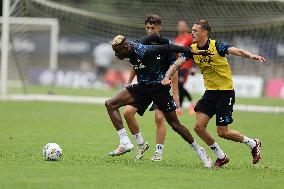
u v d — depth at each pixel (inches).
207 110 1430.9
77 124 2391.7
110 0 3193.9
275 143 1968.5
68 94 3890.3
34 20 3334.2
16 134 2054.6
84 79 4530.0
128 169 1362.0
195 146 1459.2
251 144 1469.0
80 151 1689.2
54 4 3228.3
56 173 1278.3
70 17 3508.9
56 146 1449.3
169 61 1470.2
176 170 1379.2
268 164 1556.3
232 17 3061.0
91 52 5103.3
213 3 3036.4
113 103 1473.9
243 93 4170.8
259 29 3523.6
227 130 1449.3
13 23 3321.9
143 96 1471.5
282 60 3939.5
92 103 3395.7
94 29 3521.2
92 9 3235.7
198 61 1418.6
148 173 1321.4
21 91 3909.9
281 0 2837.1
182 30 2256.4
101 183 1195.9
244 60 4158.5
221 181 1262.3
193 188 1182.9
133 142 1967.3
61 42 5078.7
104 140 1941.4
